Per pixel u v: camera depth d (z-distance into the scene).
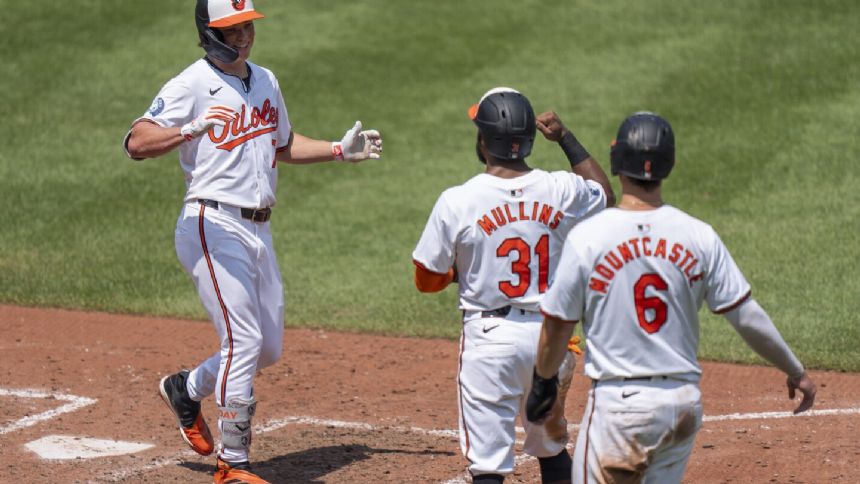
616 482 15.94
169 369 31.05
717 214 43.91
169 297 38.00
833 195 45.06
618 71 57.91
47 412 27.16
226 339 22.02
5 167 49.31
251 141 22.16
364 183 48.94
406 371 31.30
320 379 30.47
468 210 18.48
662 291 15.66
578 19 64.50
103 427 26.19
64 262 40.88
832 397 28.73
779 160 48.22
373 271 40.50
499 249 18.50
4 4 66.50
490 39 62.72
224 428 21.81
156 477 22.91
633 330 15.69
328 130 53.06
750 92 54.62
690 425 15.86
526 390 18.92
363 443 25.28
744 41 60.09
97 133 53.00
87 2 67.12
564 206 18.73
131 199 46.78
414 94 57.03
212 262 21.86
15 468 23.27
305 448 24.89
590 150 50.16
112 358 31.94
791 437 25.50
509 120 18.39
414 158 51.00
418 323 35.81
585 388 29.50
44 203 46.12
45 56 60.53
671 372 15.71
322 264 41.12
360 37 63.38
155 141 20.89
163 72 59.03
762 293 37.00
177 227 22.47
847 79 55.19
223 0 21.55
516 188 18.58
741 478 22.75
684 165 48.22
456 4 67.31
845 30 60.53
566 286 15.81
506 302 18.59
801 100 53.50
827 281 37.81
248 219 22.16
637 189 16.17
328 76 58.84
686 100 54.31
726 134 50.81
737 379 30.48
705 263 15.82
